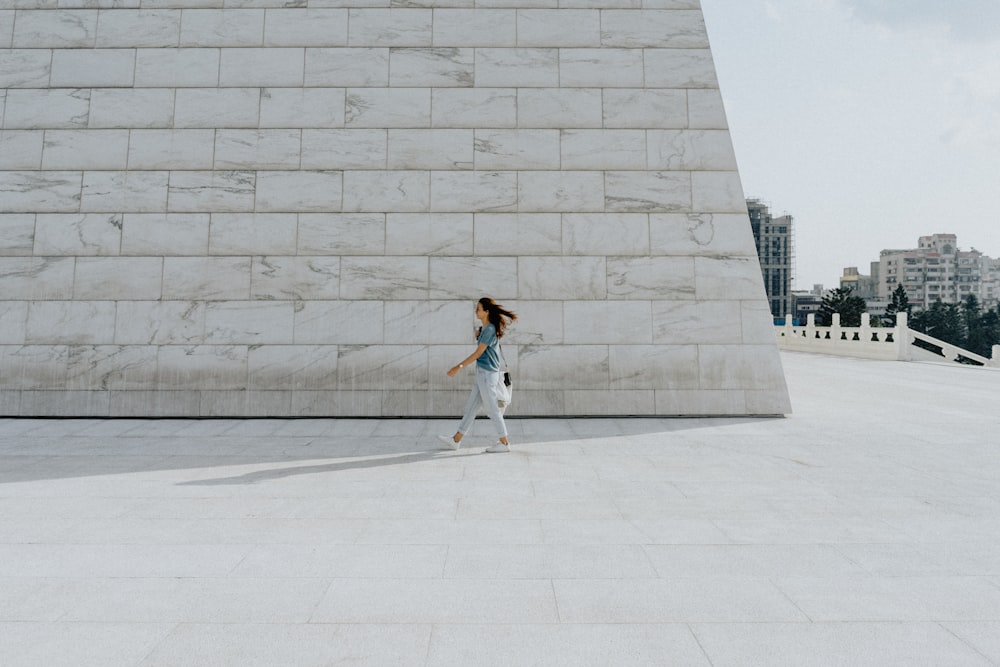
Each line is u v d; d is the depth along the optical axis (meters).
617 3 9.43
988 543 3.82
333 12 9.35
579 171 9.17
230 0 9.36
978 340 116.00
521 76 9.30
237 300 8.94
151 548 3.69
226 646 2.56
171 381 8.79
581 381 8.88
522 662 2.46
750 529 4.08
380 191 9.09
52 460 6.12
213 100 9.19
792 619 2.84
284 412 8.77
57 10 9.33
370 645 2.59
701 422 8.37
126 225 8.98
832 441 7.05
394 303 8.96
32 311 8.86
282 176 9.09
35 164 9.07
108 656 2.47
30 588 3.11
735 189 9.16
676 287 9.02
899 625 2.79
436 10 9.38
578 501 4.72
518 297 8.99
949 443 6.90
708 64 9.34
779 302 129.75
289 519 4.26
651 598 3.05
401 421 8.52
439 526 4.12
